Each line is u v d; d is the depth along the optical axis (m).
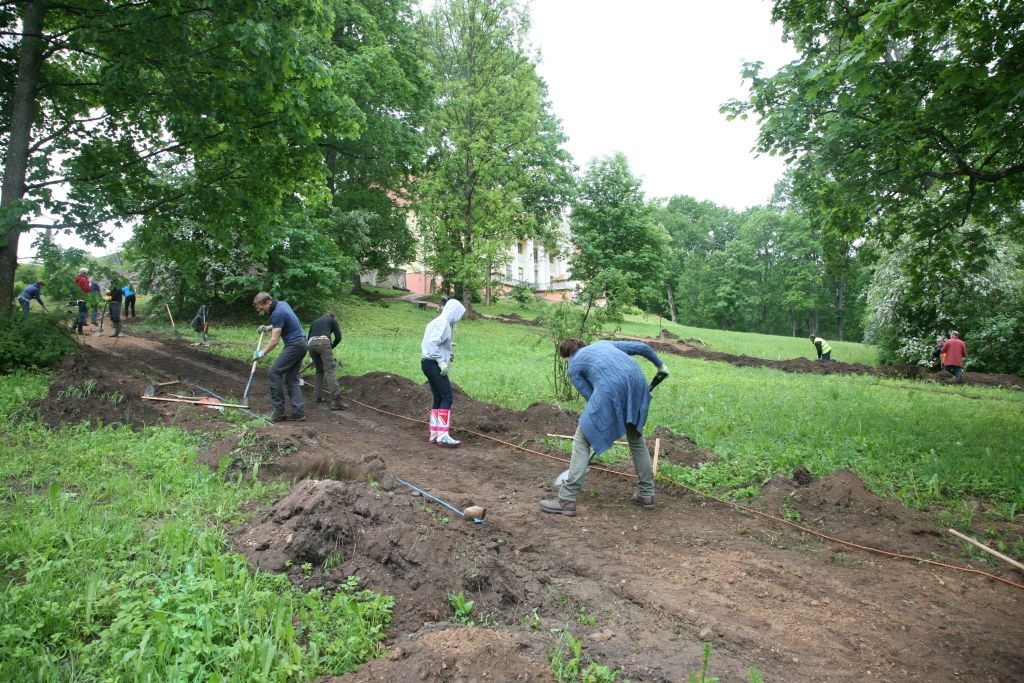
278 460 5.85
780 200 59.91
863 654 3.37
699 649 3.30
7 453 5.55
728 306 59.59
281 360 8.21
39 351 9.53
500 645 3.04
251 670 2.72
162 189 12.27
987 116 7.12
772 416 9.37
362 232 25.25
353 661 2.93
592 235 39.38
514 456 7.21
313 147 12.03
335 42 22.56
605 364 5.34
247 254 20.38
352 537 3.92
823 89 7.87
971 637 3.61
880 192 9.34
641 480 5.59
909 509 5.61
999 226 10.63
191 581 3.31
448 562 3.79
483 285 28.06
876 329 23.14
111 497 4.76
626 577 4.16
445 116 26.56
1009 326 19.91
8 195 10.25
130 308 23.08
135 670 2.62
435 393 7.61
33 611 3.01
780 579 4.25
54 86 11.48
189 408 7.97
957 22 7.03
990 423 9.63
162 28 9.64
